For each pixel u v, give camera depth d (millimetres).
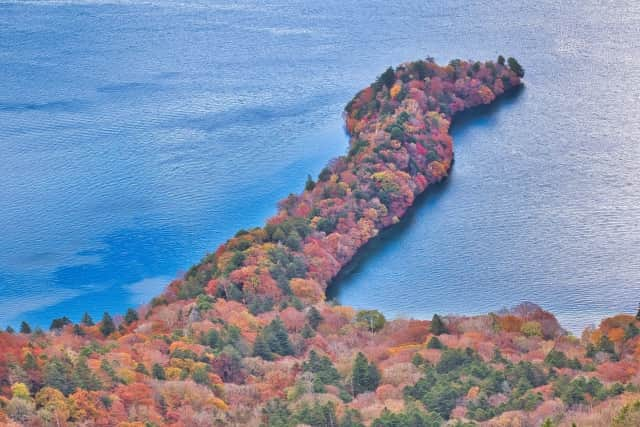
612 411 190500
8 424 191250
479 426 192625
